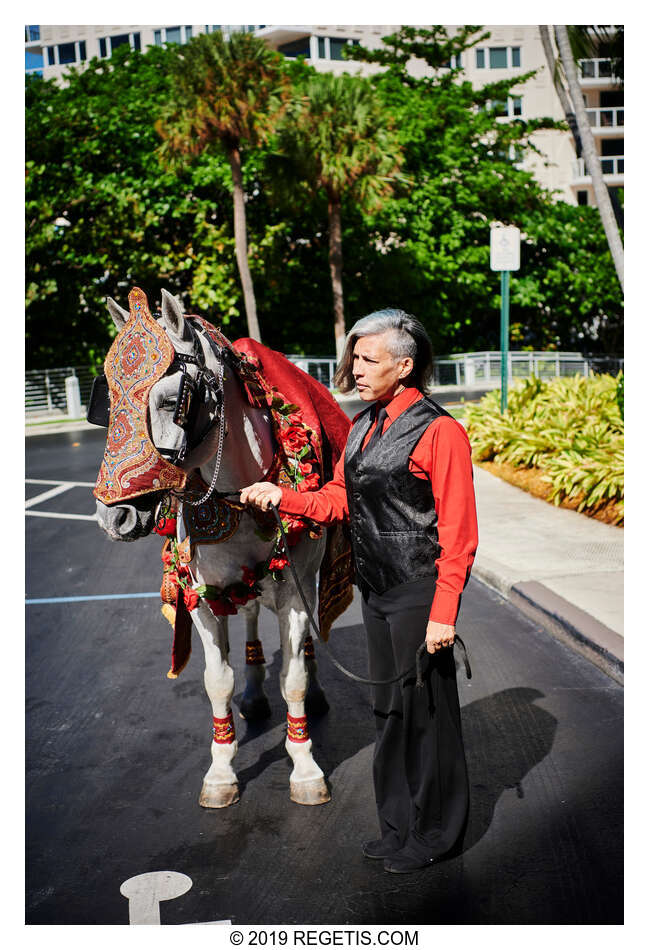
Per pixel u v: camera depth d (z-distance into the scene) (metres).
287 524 3.40
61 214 24.42
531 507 8.84
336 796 3.86
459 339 30.45
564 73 11.41
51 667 5.49
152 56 27.73
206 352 3.16
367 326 3.09
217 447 3.17
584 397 11.75
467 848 3.43
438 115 29.39
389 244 28.58
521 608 6.17
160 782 4.05
